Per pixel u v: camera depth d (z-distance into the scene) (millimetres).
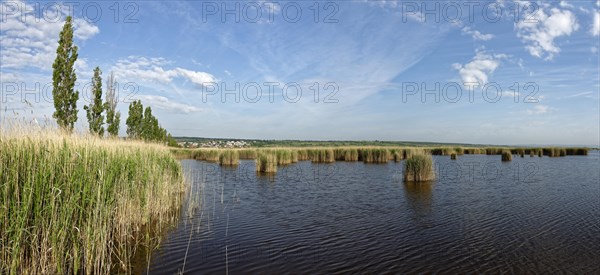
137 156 12508
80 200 7145
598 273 6988
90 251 6719
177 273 6918
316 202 14297
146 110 44344
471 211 12547
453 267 7352
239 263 7496
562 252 8242
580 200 14555
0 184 5965
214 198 15211
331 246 8703
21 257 5941
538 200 14547
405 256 8008
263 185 19125
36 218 6199
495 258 7867
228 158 32812
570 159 39875
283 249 8453
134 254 7914
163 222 10969
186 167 30703
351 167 29906
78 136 9023
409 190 17203
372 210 12781
